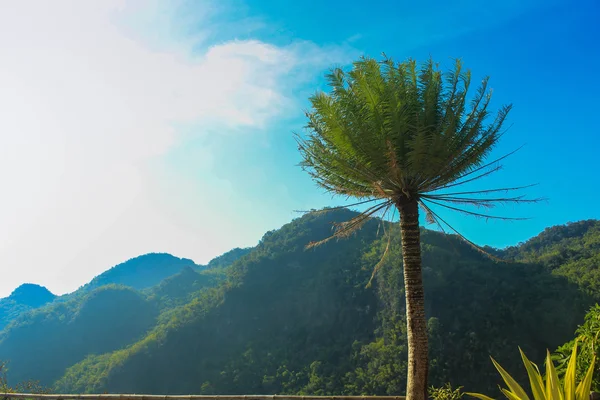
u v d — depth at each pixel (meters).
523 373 54.00
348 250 98.12
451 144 6.66
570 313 57.09
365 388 60.44
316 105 6.71
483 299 64.31
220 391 76.12
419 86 6.82
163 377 81.19
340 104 6.68
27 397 8.52
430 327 60.34
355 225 7.92
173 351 84.56
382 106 6.53
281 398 8.28
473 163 6.96
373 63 6.63
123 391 79.62
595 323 5.14
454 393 6.80
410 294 6.70
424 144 6.36
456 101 6.68
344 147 6.77
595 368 4.80
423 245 75.62
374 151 6.53
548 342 56.88
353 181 7.39
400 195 7.00
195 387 78.81
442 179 6.93
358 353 71.12
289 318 89.25
